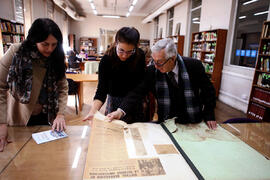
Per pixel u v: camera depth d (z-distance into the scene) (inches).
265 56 143.0
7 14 235.3
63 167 33.9
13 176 31.1
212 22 233.1
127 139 40.2
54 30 41.3
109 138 39.8
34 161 35.3
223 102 206.4
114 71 57.4
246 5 190.7
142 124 49.5
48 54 46.4
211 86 54.8
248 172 32.5
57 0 325.4
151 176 29.3
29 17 297.0
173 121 51.4
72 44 537.0
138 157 33.8
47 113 54.6
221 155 37.3
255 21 180.7
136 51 53.9
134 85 61.1
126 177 28.9
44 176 31.3
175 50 47.4
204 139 43.7
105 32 581.3
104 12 557.3
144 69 60.2
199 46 250.1
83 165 34.7
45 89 52.1
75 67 320.5
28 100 47.5
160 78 54.1
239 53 197.3
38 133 46.6
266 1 170.9
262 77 144.6
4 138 41.6
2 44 206.1
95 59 374.9
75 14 465.4
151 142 39.7
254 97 152.1
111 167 30.9
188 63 53.4
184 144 40.8
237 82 185.9
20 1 267.0
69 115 143.7
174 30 369.7
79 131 48.4
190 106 53.0
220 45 204.4
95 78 148.6
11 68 44.7
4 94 46.2
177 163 32.8
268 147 42.7
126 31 47.0
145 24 593.3
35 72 48.4
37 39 40.4
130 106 52.5
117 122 47.6
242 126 54.6
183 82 52.5
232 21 201.6
